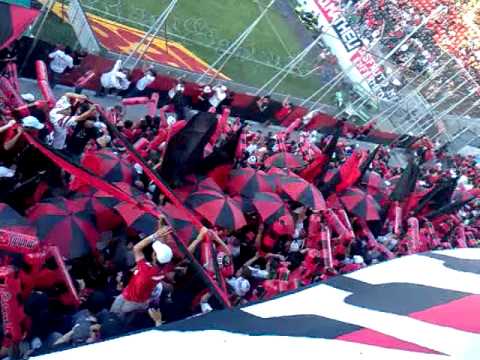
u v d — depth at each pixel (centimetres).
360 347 375
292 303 493
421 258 643
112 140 1430
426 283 539
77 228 880
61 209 897
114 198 998
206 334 412
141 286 743
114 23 2786
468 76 3675
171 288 873
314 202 1341
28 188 929
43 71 1441
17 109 1129
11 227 758
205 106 2339
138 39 2756
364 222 1559
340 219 1430
